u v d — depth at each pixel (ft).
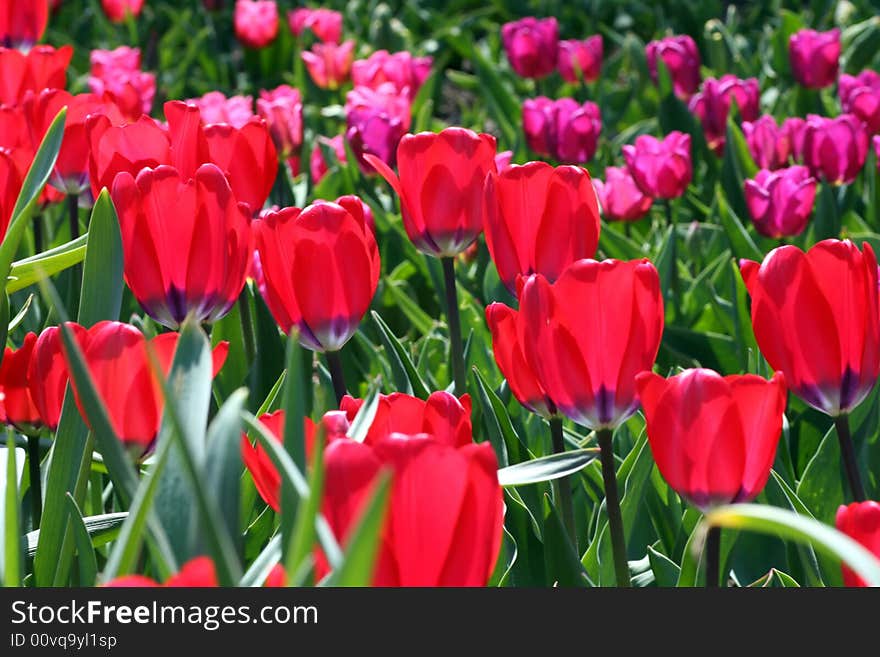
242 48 37.24
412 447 4.72
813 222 17.74
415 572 4.80
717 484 6.63
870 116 20.57
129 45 36.96
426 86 27.32
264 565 5.78
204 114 19.60
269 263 9.20
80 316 7.79
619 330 7.43
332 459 4.92
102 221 7.77
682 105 24.18
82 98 13.12
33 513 8.49
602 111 29.04
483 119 30.30
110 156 10.45
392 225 17.25
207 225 8.84
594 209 9.43
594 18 40.40
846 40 32.42
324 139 21.29
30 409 8.16
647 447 8.92
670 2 41.01
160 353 6.77
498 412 9.66
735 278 14.14
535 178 9.34
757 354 11.91
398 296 15.60
